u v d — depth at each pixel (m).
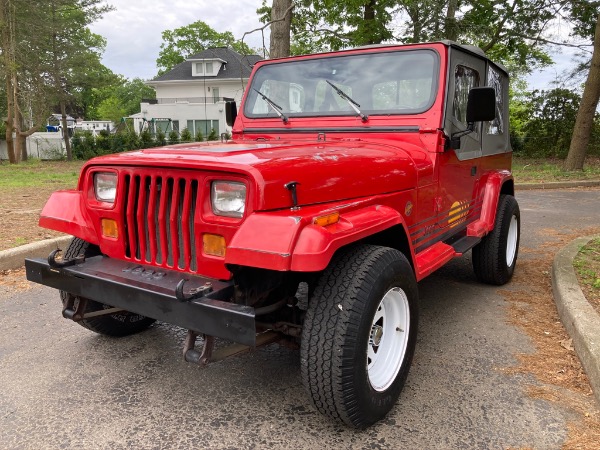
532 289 4.68
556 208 9.63
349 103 3.62
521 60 18.31
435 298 4.45
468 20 15.96
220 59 41.41
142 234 2.59
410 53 3.54
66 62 26.59
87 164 2.81
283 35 8.80
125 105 77.56
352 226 2.30
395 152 3.16
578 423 2.51
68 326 3.78
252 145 2.90
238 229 2.18
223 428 2.51
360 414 2.34
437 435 2.43
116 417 2.60
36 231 6.39
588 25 16.59
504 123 5.12
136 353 3.34
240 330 2.07
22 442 2.39
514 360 3.21
